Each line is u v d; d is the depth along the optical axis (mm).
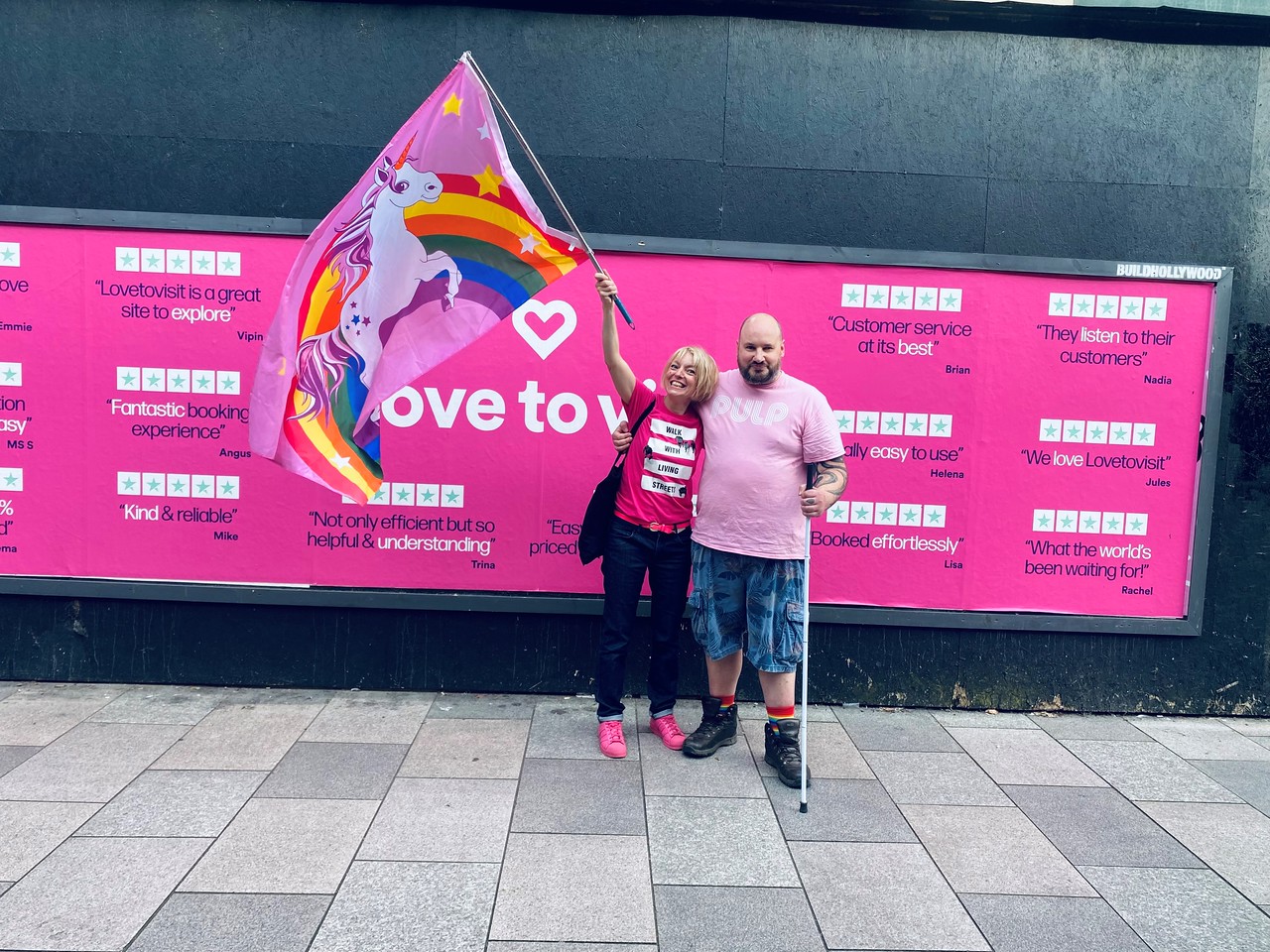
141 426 3889
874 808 3000
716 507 3191
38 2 3721
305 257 3055
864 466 3947
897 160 3877
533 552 3967
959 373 3920
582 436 3926
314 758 3264
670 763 3314
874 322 3898
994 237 3914
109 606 3941
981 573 3982
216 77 3785
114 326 3850
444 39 3797
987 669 4004
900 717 3916
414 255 3172
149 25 3754
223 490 3912
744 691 4008
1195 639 4016
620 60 3822
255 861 2535
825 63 3838
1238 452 3977
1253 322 3963
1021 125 3875
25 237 3811
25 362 3855
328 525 3932
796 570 3184
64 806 2830
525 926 2264
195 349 3867
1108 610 3990
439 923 2266
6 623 3943
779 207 3881
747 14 3807
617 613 3381
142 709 3701
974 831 2857
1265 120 3893
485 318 3266
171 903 2318
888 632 3992
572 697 3984
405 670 3986
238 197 3836
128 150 3795
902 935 2283
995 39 3844
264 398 3061
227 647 3973
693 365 3193
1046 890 2520
